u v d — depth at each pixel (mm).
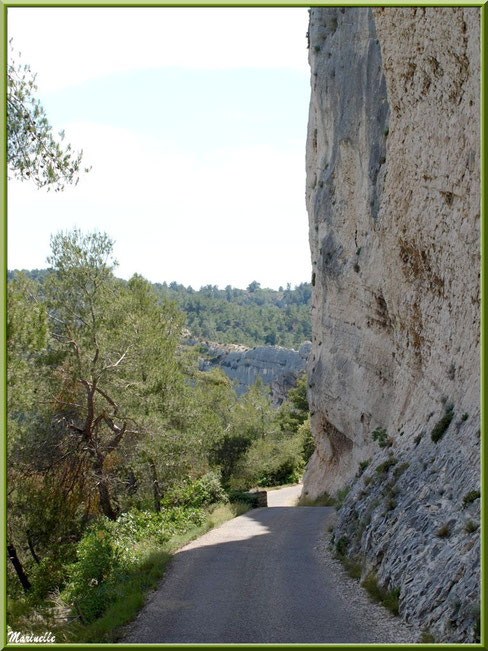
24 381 18281
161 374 28875
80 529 24375
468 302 17078
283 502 46938
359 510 19141
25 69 13742
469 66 15758
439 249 19344
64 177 14195
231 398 56000
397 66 20656
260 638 11219
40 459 24297
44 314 16672
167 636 11680
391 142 22812
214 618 12703
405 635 10570
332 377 38094
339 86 37156
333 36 39781
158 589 15531
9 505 21922
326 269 38000
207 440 31688
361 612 12406
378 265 30109
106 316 26750
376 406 31969
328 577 15789
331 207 38719
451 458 14625
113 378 27328
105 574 17375
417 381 22844
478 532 10953
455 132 17250
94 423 26484
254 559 18609
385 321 30797
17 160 13719
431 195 19469
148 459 29219
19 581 21922
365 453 33281
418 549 12695
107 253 26828
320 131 42469
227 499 34125
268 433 65375
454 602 10109
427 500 14344
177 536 23438
